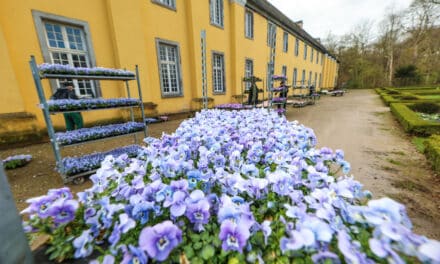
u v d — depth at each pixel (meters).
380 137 5.10
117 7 6.36
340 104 13.51
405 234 0.69
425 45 27.08
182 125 3.04
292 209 0.90
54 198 1.02
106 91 6.54
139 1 6.96
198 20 9.21
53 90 5.43
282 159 1.59
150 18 7.55
